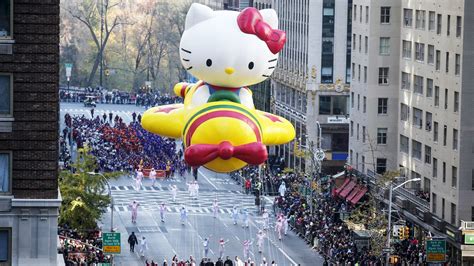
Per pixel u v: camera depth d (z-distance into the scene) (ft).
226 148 280.92
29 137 334.24
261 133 289.53
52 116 334.44
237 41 290.56
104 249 519.60
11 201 333.42
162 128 294.66
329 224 632.38
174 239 634.43
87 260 515.09
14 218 334.65
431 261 542.57
